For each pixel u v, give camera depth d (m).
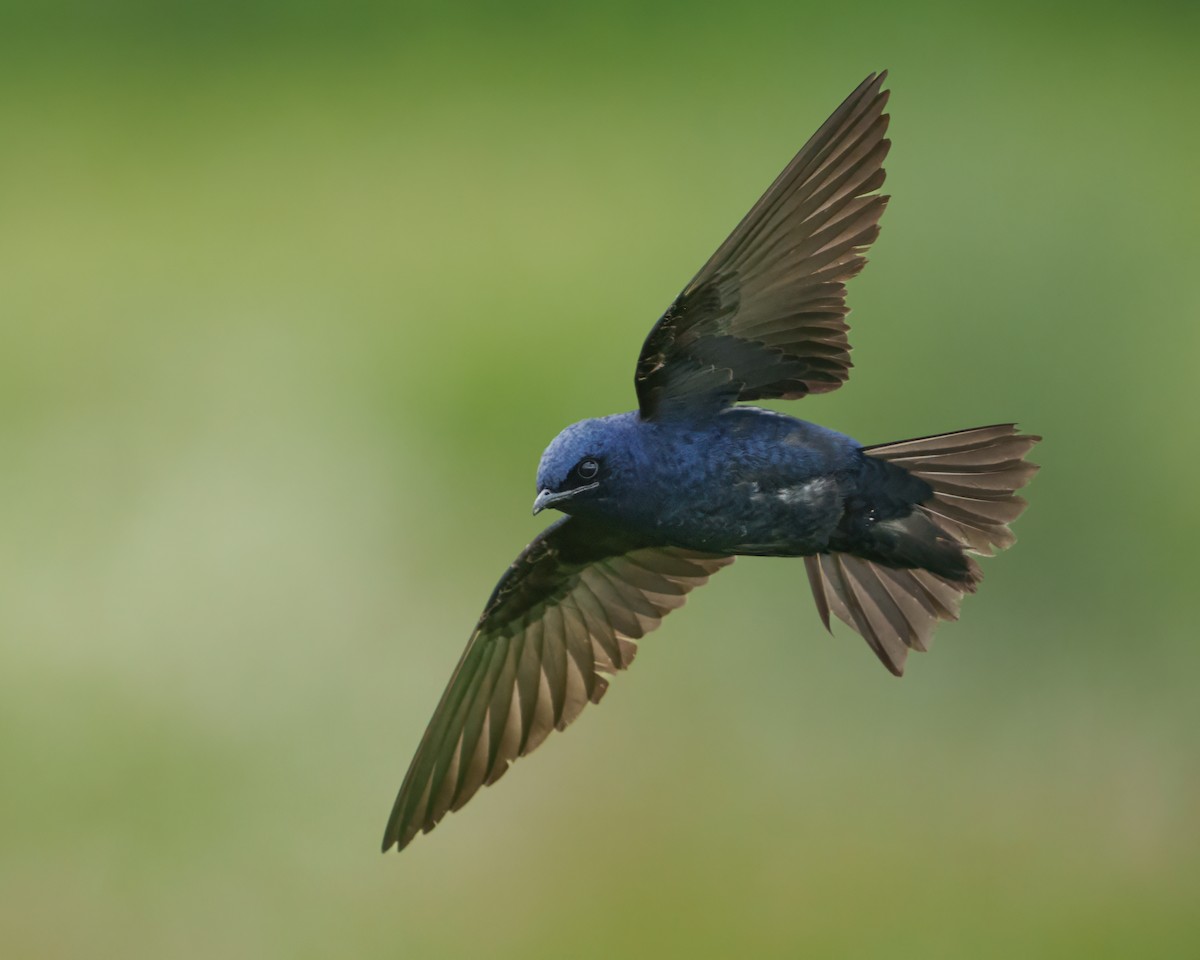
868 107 6.98
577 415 17.17
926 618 7.82
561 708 8.91
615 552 8.59
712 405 7.54
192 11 23.20
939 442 7.44
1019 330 17.61
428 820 8.87
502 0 22.83
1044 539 15.77
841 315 7.40
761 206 6.99
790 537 7.59
